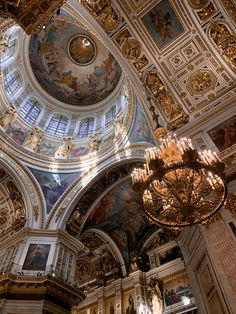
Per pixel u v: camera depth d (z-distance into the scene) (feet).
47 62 68.03
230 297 23.02
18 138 56.80
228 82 34.55
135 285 52.21
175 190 21.74
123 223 58.44
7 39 51.47
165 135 28.22
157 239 57.57
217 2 31.53
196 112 35.99
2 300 37.65
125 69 38.40
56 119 67.00
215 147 32.35
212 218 22.33
